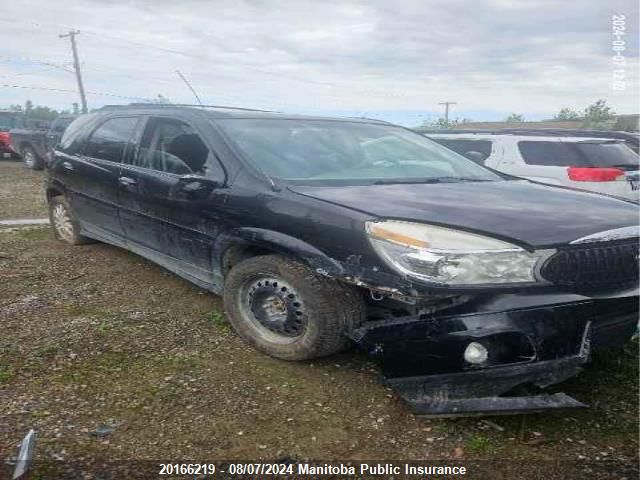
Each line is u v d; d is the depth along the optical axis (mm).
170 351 3512
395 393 3062
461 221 2764
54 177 5832
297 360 3320
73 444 2557
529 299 2598
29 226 7305
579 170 7426
